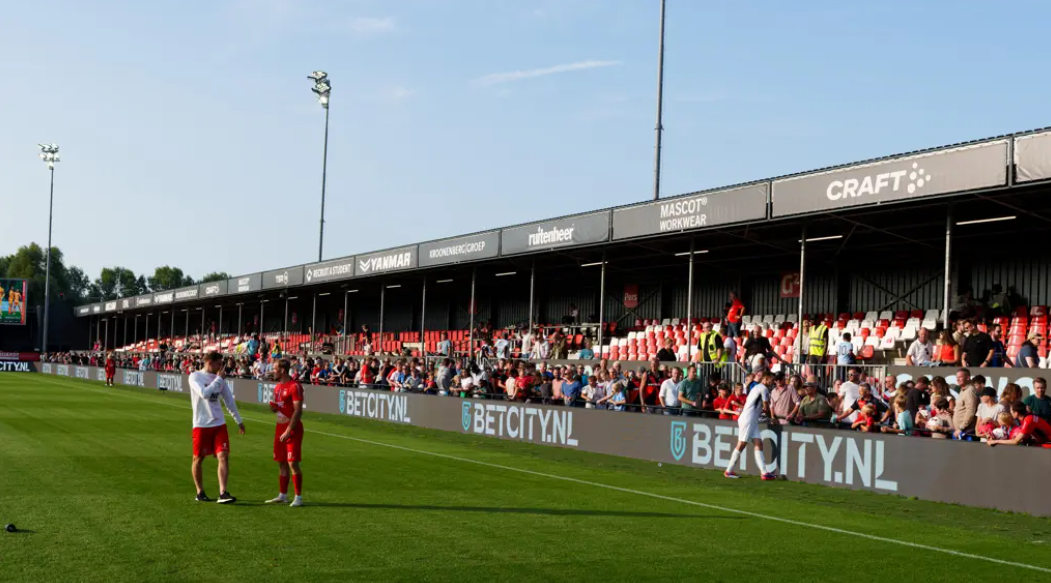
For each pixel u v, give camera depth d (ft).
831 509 40.06
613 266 98.53
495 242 85.51
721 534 32.60
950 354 51.90
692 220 64.69
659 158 84.07
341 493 39.86
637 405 63.93
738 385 59.00
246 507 35.14
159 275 516.32
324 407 107.86
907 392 47.88
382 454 58.23
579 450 66.39
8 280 254.47
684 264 93.09
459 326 139.03
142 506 34.60
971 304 68.23
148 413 88.17
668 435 59.47
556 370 75.51
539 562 26.84
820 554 29.53
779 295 92.89
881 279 83.46
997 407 43.50
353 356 113.39
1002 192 47.32
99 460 48.83
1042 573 27.68
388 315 155.22
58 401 104.27
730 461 51.90
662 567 26.76
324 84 144.25
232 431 71.41
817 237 69.67
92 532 29.43
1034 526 36.60
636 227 69.72
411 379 91.15
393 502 37.68
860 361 73.31
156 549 27.12
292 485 41.88
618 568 26.40
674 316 104.63
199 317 225.35
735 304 72.28
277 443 36.09
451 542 29.40
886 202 51.49
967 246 72.95
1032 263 71.87
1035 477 39.40
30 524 30.55
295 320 185.16
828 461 48.88
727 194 62.03
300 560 26.17
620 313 111.65
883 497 44.42
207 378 36.19
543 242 79.41
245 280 145.89
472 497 39.93
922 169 49.70
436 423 84.33
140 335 256.52
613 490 44.09
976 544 32.27
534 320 123.95
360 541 29.09
